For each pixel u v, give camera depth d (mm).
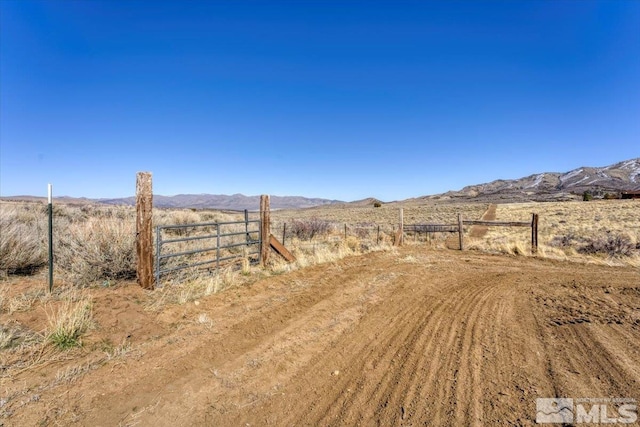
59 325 4559
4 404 3307
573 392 3623
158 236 7324
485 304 6887
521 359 4406
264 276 9031
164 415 3342
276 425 3219
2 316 4988
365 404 3525
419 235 23625
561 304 6867
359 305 6848
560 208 59156
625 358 4379
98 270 7234
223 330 5426
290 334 5367
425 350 4758
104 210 19844
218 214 28391
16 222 9453
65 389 3641
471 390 3713
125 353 4512
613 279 9352
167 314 5906
